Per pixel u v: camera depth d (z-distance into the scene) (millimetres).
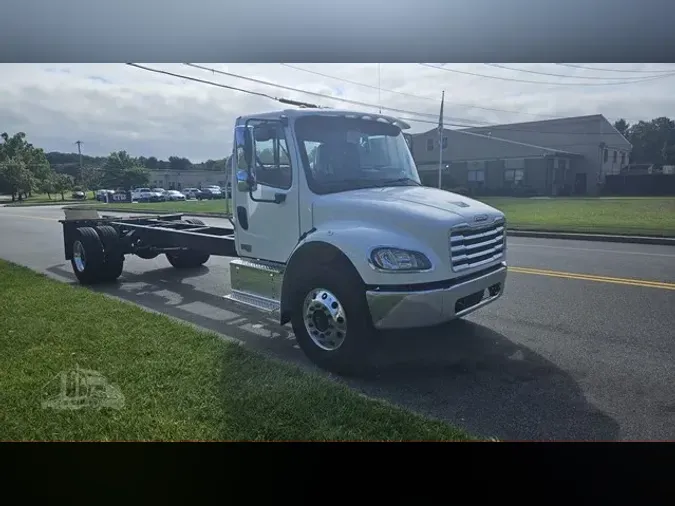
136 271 10062
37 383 4004
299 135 5035
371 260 4227
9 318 5766
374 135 5520
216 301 7465
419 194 4957
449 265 4309
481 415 3781
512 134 46875
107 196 53125
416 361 4863
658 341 5336
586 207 27344
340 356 4500
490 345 5285
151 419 3432
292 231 5164
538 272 9047
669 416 3740
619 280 8281
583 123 44969
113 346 4828
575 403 3965
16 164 62312
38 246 14055
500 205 29547
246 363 4410
